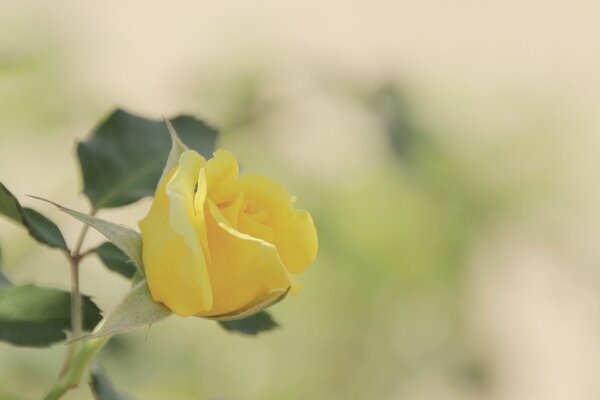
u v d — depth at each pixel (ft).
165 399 4.96
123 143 3.16
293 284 2.80
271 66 5.14
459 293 5.30
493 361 5.37
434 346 5.31
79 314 2.98
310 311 5.26
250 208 2.83
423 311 5.31
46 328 2.99
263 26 5.27
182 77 5.26
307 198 5.16
